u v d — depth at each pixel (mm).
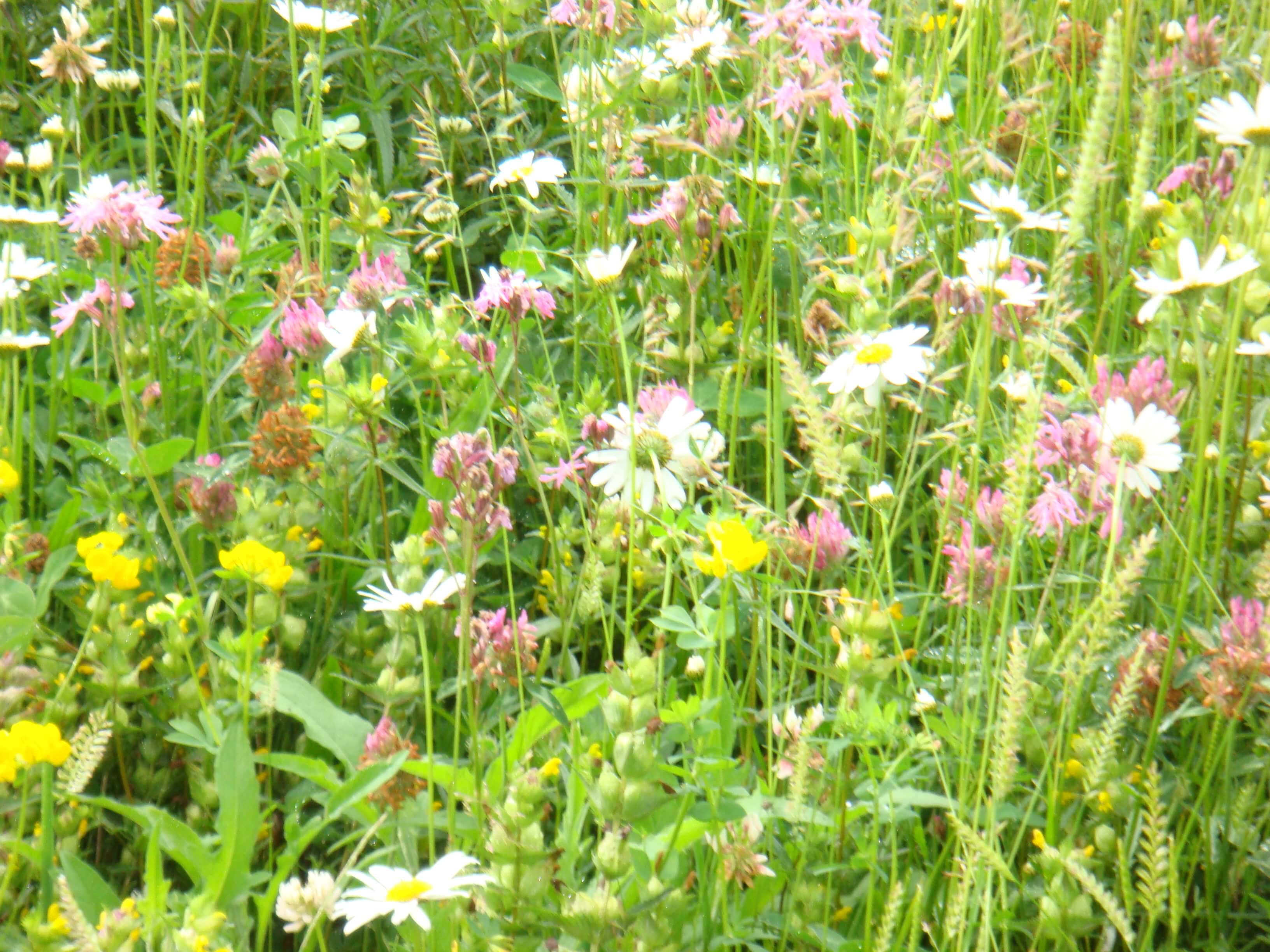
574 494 1890
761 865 1667
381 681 1753
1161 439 1718
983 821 1705
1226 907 1712
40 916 1646
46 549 1841
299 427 1846
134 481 1889
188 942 1611
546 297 1883
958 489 1803
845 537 1763
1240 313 1714
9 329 1903
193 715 1760
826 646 1770
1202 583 1755
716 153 1936
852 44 2158
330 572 1872
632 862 1651
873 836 1681
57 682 1772
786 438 1934
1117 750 1727
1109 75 1635
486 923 1658
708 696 1711
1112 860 1705
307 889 1622
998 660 1669
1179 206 1851
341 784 1690
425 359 1855
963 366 1775
